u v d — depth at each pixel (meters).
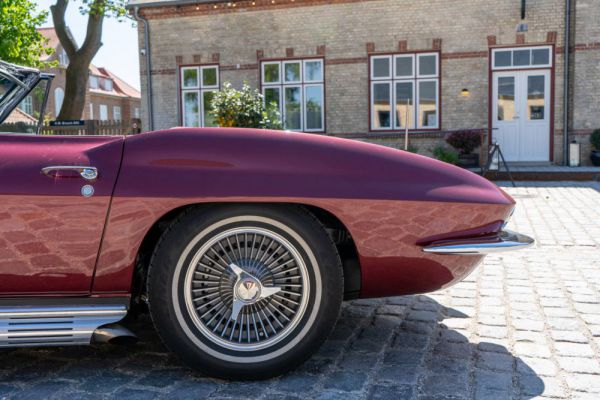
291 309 2.21
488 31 13.38
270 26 14.63
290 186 2.12
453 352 2.54
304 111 14.70
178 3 14.87
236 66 14.93
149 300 2.15
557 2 12.98
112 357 2.49
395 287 2.33
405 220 2.19
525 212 7.33
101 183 2.09
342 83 14.35
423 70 13.88
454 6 13.51
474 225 2.24
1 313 2.09
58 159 2.12
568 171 11.74
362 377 2.26
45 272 2.10
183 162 2.15
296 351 2.19
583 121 13.01
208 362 2.16
